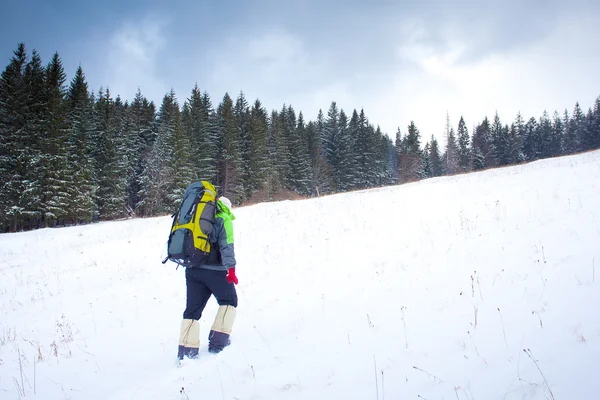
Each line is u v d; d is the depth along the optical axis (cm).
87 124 3806
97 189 3647
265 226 1160
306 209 1351
